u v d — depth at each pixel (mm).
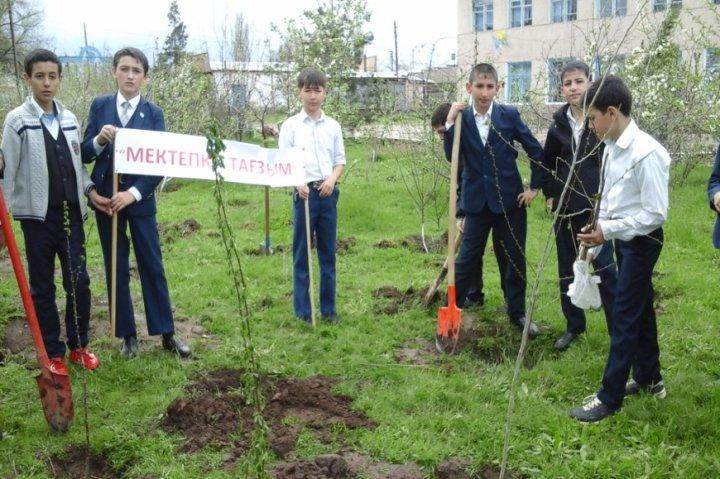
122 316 5281
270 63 17547
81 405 4504
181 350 5352
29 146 4730
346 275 7660
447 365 5254
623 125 4164
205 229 10094
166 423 4289
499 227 5758
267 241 8375
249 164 5746
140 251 5246
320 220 6047
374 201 11734
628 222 4066
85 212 5074
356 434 4145
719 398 4426
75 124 5000
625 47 13750
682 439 4062
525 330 3275
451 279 5328
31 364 5172
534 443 3984
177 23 32844
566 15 22969
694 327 5840
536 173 5641
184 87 14969
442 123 6461
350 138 16844
